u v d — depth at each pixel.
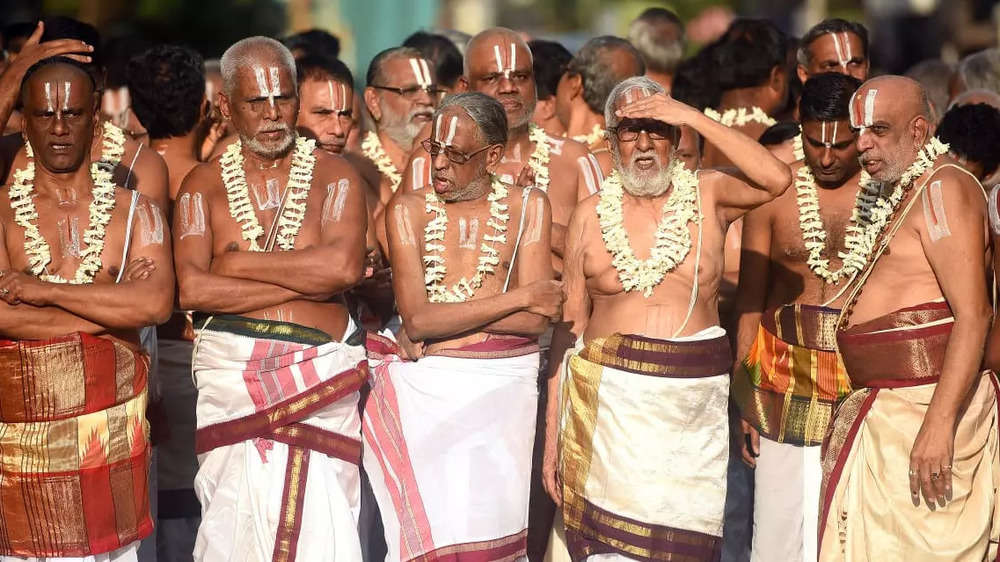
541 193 19.36
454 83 27.30
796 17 68.62
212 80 25.34
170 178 22.30
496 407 18.95
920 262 18.05
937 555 17.88
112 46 26.95
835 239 19.95
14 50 25.52
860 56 26.17
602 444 18.81
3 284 17.22
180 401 21.89
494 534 18.83
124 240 18.17
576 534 19.17
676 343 18.67
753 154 18.34
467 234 19.05
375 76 24.17
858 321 18.50
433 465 18.94
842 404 18.73
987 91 26.83
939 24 53.31
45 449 17.67
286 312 18.70
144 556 20.45
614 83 25.61
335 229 18.72
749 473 23.31
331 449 18.83
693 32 66.81
